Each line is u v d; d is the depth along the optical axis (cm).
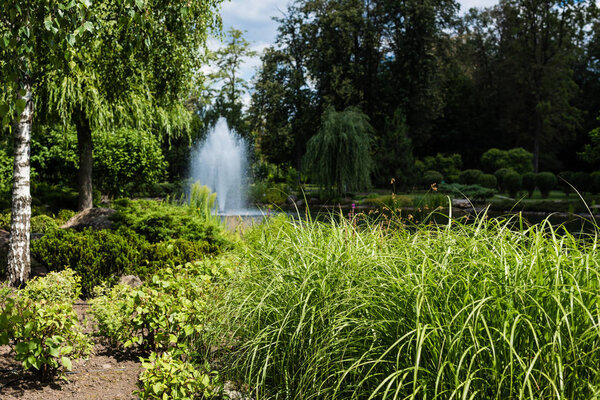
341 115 3002
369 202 2530
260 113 3766
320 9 3628
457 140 5016
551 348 230
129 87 944
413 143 3853
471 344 245
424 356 257
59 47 512
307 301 311
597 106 4703
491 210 2280
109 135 1783
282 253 395
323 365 284
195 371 309
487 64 4853
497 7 4669
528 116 4294
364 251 359
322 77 3619
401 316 273
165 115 1348
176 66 989
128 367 388
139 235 805
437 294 268
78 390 336
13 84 442
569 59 4097
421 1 3422
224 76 4206
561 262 265
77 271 605
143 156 1906
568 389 230
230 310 358
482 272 270
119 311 405
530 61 4175
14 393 322
